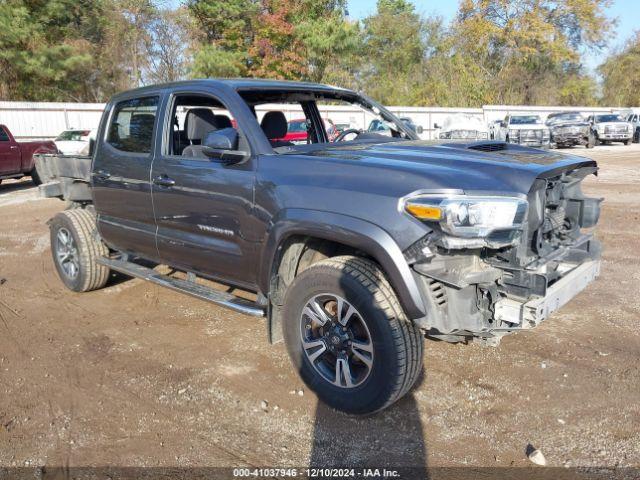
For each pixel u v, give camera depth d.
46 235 8.39
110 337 4.39
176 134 4.38
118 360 3.97
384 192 2.85
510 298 2.88
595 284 5.32
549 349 3.95
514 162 3.11
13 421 3.20
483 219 2.68
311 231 3.07
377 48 46.72
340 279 2.99
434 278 2.74
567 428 3.02
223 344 4.20
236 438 3.01
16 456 2.88
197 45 32.56
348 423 3.12
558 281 3.14
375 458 2.81
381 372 2.91
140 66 34.75
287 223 3.18
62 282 5.89
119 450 2.92
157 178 4.14
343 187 3.00
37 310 5.05
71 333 4.49
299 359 3.31
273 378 3.66
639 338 4.09
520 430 3.01
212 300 3.82
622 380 3.49
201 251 3.91
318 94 4.49
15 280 6.01
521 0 40.44
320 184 3.11
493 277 2.86
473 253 2.85
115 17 32.78
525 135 23.16
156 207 4.22
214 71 30.48
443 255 2.76
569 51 40.66
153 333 4.45
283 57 31.61
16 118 25.11
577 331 4.25
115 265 4.89
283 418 3.19
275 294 3.43
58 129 25.91
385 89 43.12
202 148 3.65
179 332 4.45
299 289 3.21
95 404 3.38
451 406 3.27
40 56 27.72
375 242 2.80
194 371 3.77
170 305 5.08
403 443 2.93
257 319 4.68
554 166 3.05
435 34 46.91
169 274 5.89
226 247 3.71
